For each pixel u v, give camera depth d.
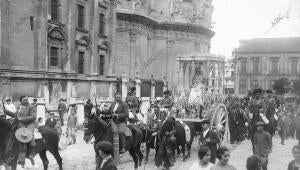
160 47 63.34
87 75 36.38
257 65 71.06
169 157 13.56
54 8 31.38
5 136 11.82
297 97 28.33
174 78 62.69
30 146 11.84
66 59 32.62
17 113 14.01
